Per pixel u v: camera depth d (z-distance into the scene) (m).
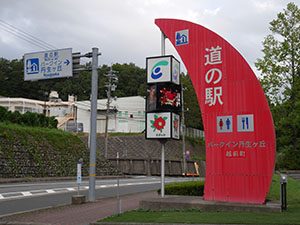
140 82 83.75
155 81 14.14
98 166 40.81
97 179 34.88
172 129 13.90
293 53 25.50
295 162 27.23
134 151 59.44
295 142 26.58
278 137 26.84
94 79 17.58
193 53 13.48
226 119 12.66
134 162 56.03
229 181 12.45
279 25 26.11
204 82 13.17
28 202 16.11
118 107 69.38
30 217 12.23
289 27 25.89
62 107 75.25
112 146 60.59
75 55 18.09
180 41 13.75
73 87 82.81
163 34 14.45
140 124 69.25
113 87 51.38
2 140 30.50
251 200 12.03
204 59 13.27
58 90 85.06
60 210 13.77
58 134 38.81
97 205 15.10
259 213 10.96
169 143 64.56
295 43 25.45
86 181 30.64
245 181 12.20
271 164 11.91
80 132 65.00
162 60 14.12
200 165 64.62
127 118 69.31
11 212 13.43
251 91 12.41
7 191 19.86
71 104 74.56
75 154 38.84
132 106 69.75
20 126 36.12
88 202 16.16
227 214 10.84
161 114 14.02
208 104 13.02
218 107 12.84
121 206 14.52
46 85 86.44
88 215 12.55
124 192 21.27
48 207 14.69
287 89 25.50
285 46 25.38
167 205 12.49
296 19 25.77
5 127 32.34
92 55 17.72
